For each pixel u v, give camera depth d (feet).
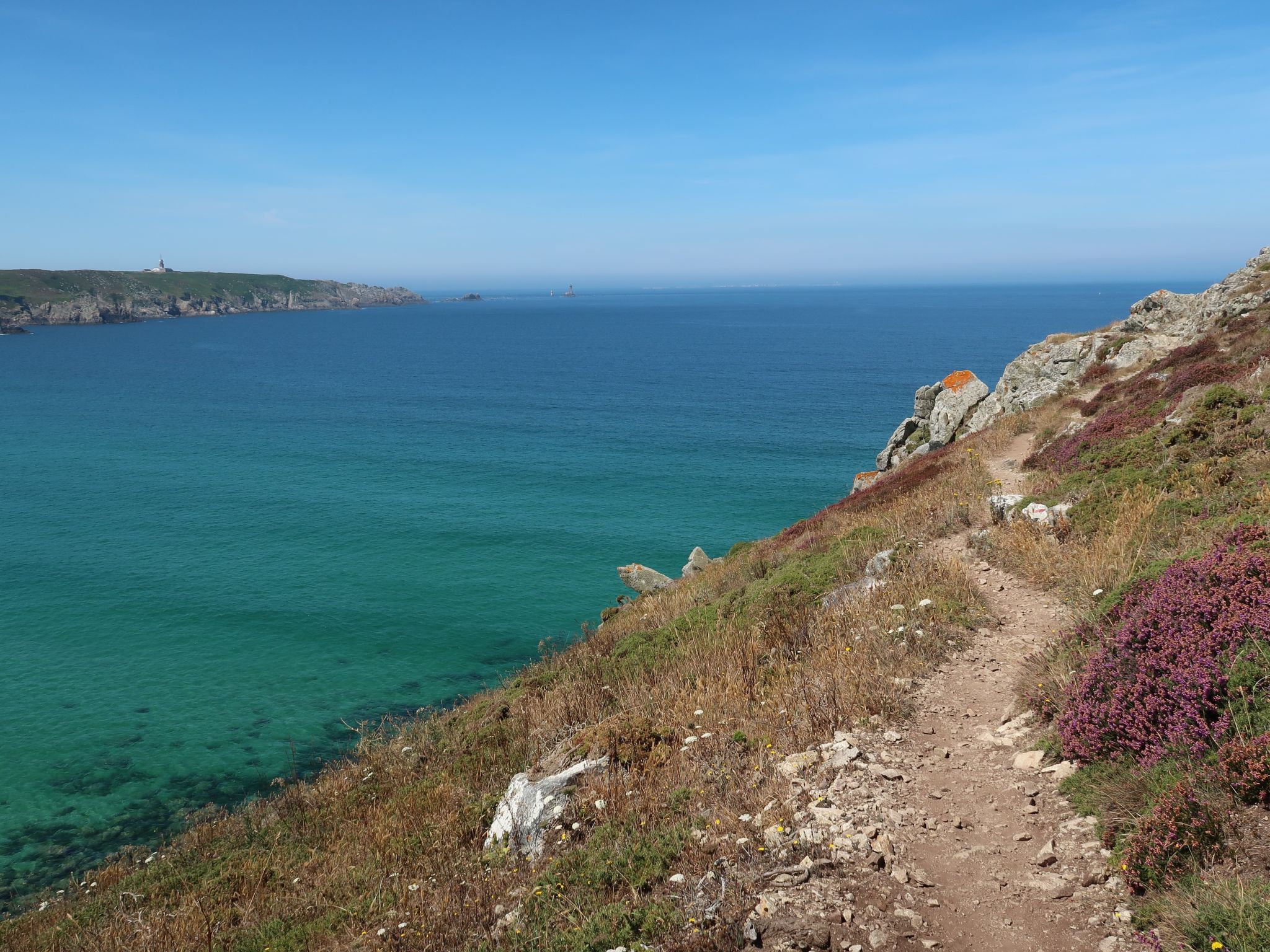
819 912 18.04
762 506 190.60
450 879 27.58
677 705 36.81
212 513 184.55
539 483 214.48
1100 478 53.11
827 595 48.93
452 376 484.33
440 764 43.60
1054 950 16.22
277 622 122.62
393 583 139.64
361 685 101.40
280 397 392.68
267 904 31.40
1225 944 13.98
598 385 435.94
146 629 119.75
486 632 119.24
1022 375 119.14
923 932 17.22
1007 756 25.13
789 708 32.14
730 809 24.45
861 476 133.49
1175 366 82.48
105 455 250.37
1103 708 22.72
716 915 18.81
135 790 77.87
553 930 20.92
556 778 30.01
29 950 34.14
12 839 70.23
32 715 93.97
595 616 124.88
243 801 75.46
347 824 38.88
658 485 211.82
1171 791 18.03
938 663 33.78
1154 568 30.27
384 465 236.22
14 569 145.69
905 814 22.21
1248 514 33.06
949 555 48.93
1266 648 20.24
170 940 29.30
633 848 23.53
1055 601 38.96
